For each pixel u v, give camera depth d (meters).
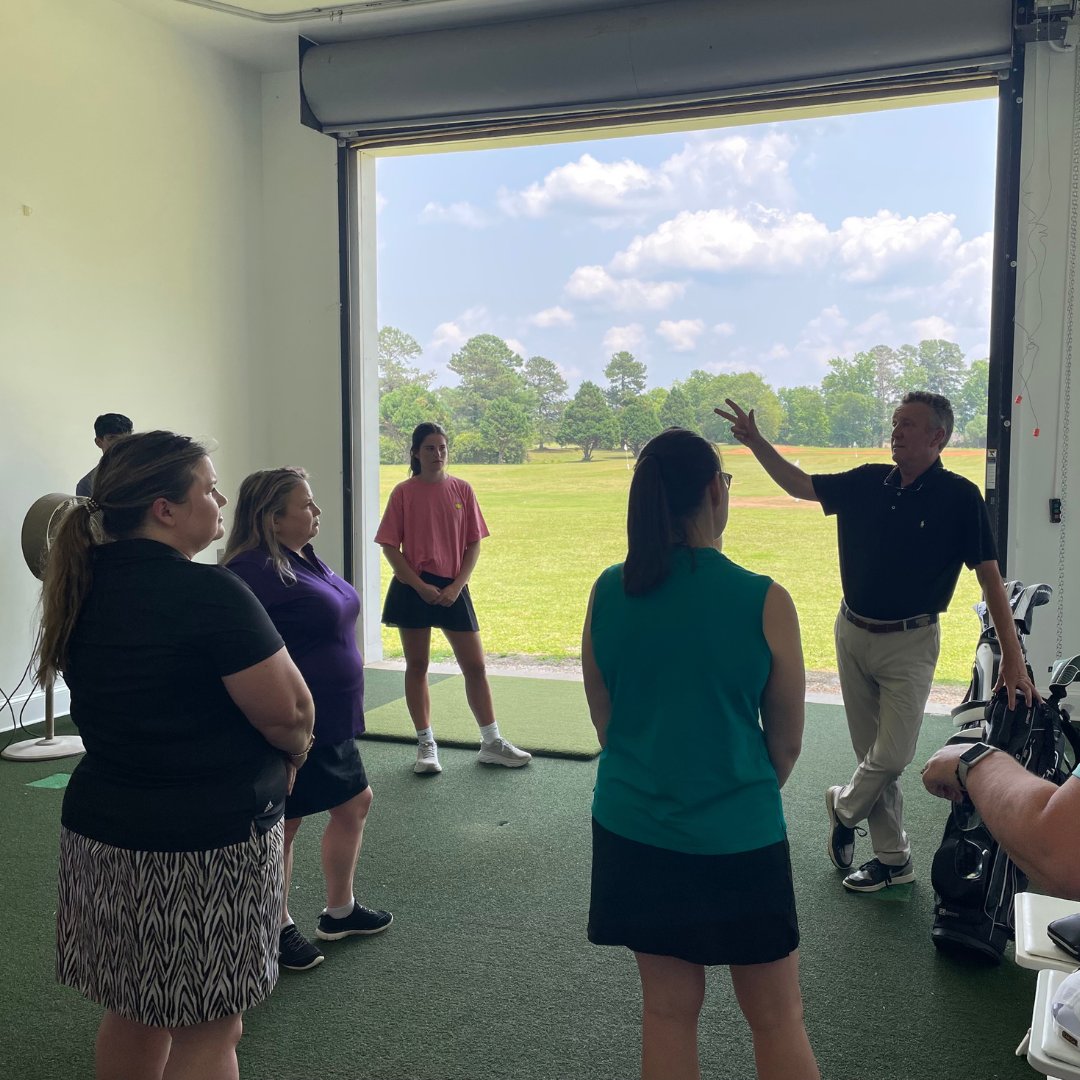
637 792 1.71
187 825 1.68
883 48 5.35
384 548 4.60
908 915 3.23
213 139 6.75
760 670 1.68
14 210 5.37
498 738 4.83
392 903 3.32
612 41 5.71
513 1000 2.71
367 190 7.14
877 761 3.31
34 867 3.61
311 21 6.29
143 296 6.23
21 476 5.47
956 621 10.23
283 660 1.77
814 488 3.41
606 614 1.79
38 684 1.78
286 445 7.27
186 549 1.80
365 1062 2.42
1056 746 2.82
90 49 5.80
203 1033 1.74
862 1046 2.47
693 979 1.74
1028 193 5.39
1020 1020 2.60
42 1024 2.59
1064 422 5.41
